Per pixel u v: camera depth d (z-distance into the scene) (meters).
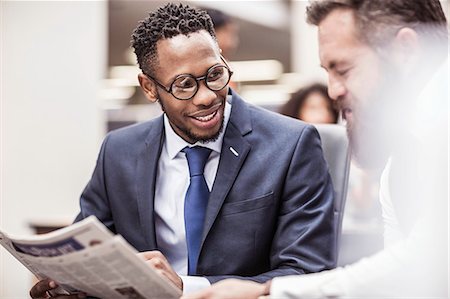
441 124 1.15
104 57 3.99
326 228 1.59
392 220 1.48
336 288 1.19
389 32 1.18
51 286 1.54
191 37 1.53
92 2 3.98
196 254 1.59
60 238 1.17
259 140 1.64
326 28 1.22
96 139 3.99
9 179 4.05
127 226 1.68
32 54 4.03
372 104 1.21
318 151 1.66
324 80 3.06
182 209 1.63
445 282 1.13
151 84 1.62
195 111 1.54
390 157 1.29
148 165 1.66
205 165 1.64
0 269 3.96
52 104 4.03
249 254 1.58
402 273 1.15
